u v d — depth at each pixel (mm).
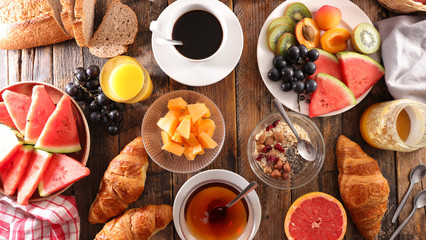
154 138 989
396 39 984
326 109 976
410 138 977
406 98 995
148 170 1002
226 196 982
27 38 971
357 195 963
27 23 949
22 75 1010
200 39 951
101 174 1002
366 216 970
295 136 984
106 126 1006
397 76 992
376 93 1021
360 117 1020
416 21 1008
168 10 965
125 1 1009
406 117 981
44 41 986
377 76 986
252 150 984
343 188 976
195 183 963
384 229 1013
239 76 1013
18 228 957
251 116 1012
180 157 986
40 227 964
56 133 913
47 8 946
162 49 964
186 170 976
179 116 963
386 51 992
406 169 1018
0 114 930
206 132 954
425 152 1017
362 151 986
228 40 966
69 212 961
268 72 971
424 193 1008
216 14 945
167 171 1003
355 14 989
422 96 999
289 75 951
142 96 958
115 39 990
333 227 975
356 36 975
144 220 948
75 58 1008
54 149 911
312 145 986
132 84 950
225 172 960
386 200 973
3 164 899
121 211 977
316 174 966
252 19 1013
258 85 1013
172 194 1003
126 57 954
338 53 979
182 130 919
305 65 960
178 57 964
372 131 981
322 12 962
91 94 979
